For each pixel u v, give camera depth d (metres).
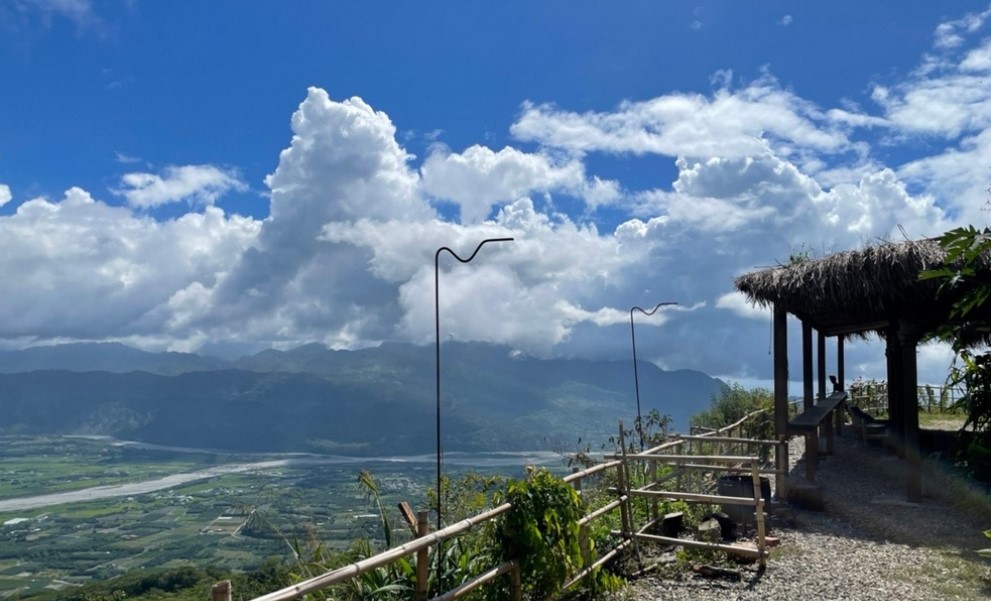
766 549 7.79
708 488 10.80
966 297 7.06
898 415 15.23
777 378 11.19
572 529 5.73
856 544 8.42
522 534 5.46
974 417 11.07
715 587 6.90
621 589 6.84
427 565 4.80
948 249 6.64
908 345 10.80
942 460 12.55
